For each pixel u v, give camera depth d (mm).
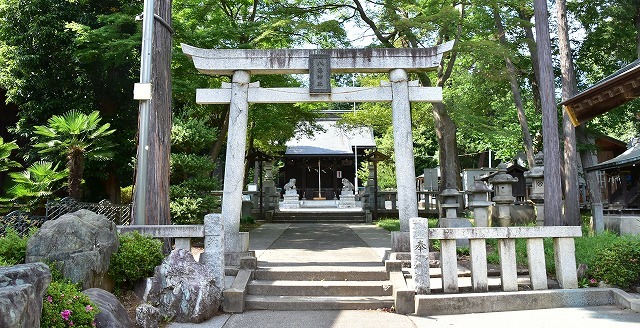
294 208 29281
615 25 17234
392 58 8875
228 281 7402
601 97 9344
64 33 13555
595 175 16203
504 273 7086
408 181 8695
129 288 6500
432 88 9039
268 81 15555
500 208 12883
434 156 36438
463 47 14547
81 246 5645
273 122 17312
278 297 7102
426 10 14414
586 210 18016
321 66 8805
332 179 39000
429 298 6609
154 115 8492
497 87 21250
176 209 11633
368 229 16719
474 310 6707
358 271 7770
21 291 3377
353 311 6785
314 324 6148
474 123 18078
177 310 6133
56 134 10930
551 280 7699
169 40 8945
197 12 15328
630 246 7527
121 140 14508
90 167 14039
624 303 6832
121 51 12562
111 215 10852
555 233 7258
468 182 23188
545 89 10641
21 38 13664
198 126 12812
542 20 10805
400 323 6191
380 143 33906
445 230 6957
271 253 10250
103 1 14305
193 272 6426
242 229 16656
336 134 36062
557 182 10305
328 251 10562
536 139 25734
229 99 8945
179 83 13266
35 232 5777
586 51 18938
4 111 17438
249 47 14336
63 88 14203
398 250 8492
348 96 8945
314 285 7277
